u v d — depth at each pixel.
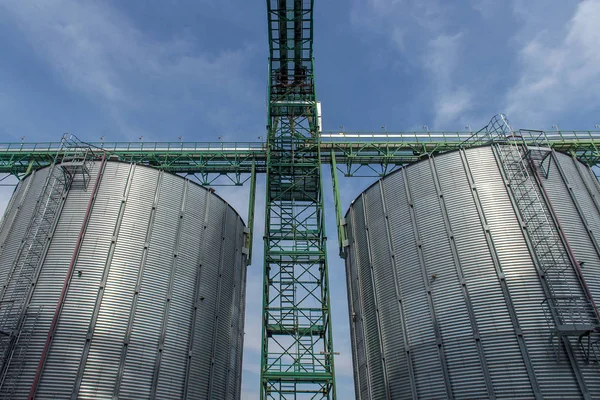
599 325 24.30
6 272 30.80
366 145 51.53
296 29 50.66
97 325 27.94
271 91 51.88
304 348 38.81
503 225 30.02
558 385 24.11
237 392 35.94
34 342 26.91
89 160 35.69
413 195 34.75
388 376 30.03
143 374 27.92
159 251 32.75
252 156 51.69
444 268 30.25
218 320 34.62
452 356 27.12
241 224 43.31
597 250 29.41
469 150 34.31
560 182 32.34
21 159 52.62
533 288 27.22
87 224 31.88
